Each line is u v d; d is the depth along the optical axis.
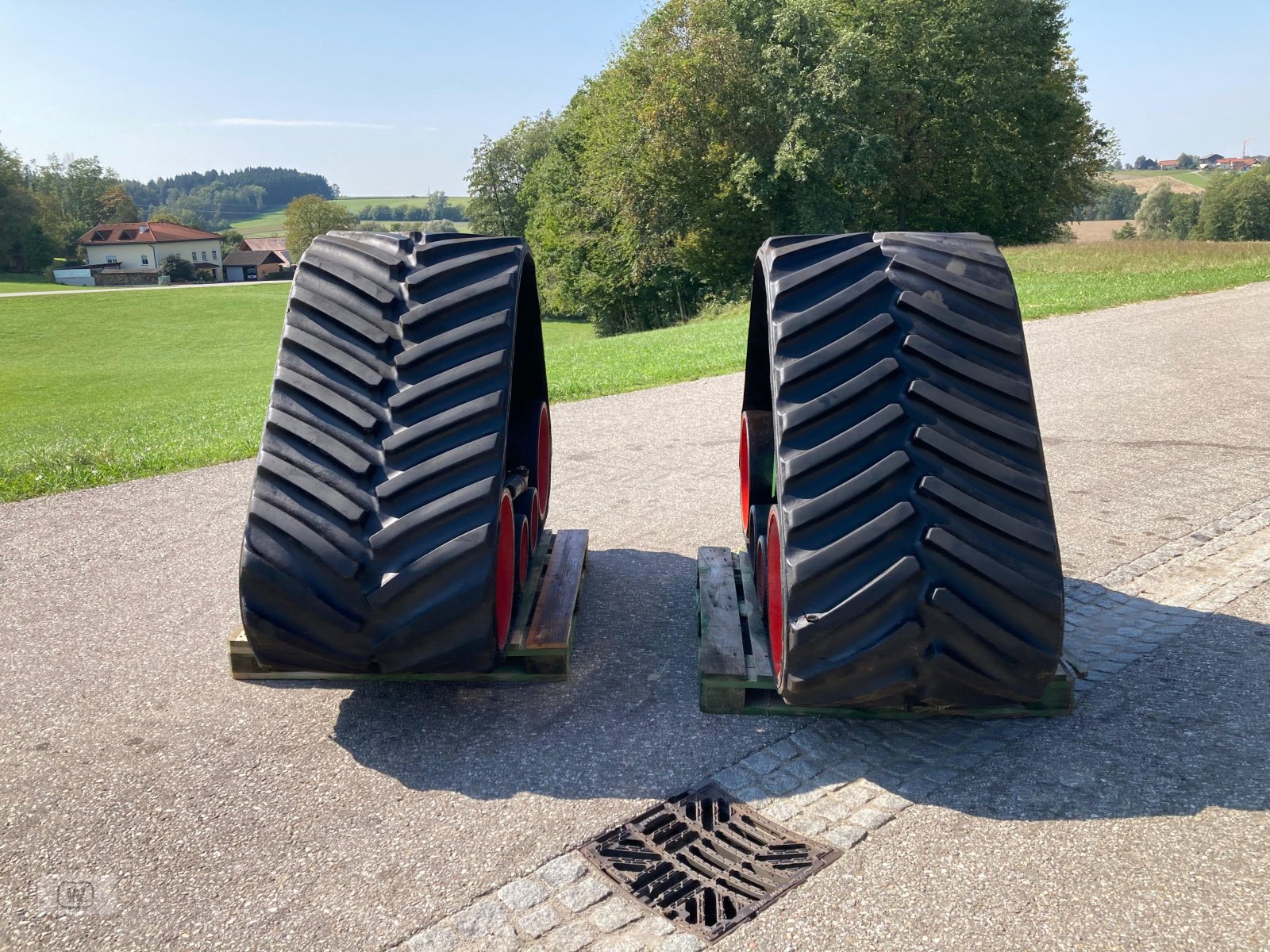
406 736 3.10
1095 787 2.71
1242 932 2.10
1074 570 4.57
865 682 2.74
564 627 3.54
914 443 2.74
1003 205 44.84
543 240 51.94
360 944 2.13
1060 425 7.81
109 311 60.81
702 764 2.90
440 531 2.81
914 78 39.22
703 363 13.14
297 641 2.91
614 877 2.35
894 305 2.95
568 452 7.71
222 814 2.67
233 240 155.38
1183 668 3.47
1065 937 2.10
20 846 2.54
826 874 2.34
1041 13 42.44
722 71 34.62
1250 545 4.80
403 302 3.13
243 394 21.92
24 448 10.68
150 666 3.73
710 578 4.13
